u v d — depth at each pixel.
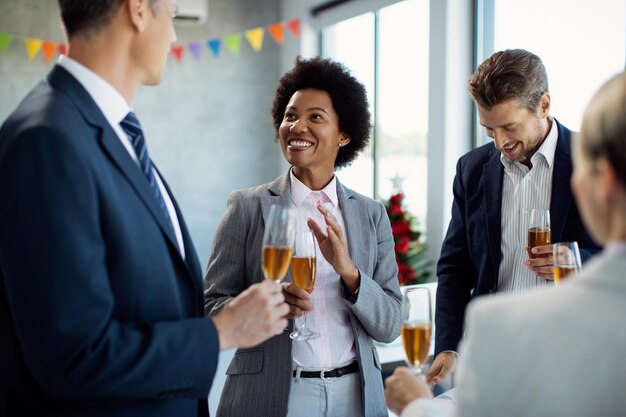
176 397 1.24
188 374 1.21
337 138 1.99
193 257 1.45
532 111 1.91
